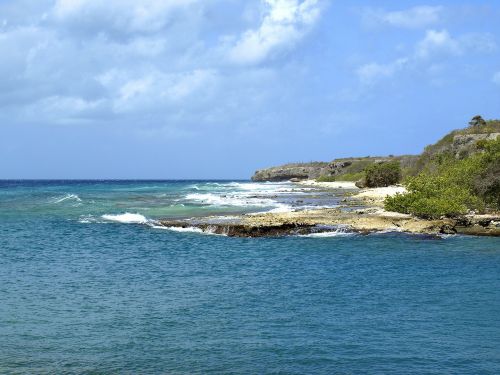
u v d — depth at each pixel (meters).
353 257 25.59
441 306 16.78
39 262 25.39
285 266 23.69
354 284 19.97
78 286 20.02
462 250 27.38
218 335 14.12
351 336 13.97
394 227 33.72
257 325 14.97
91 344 13.51
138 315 16.02
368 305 16.95
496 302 17.22
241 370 11.83
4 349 13.16
